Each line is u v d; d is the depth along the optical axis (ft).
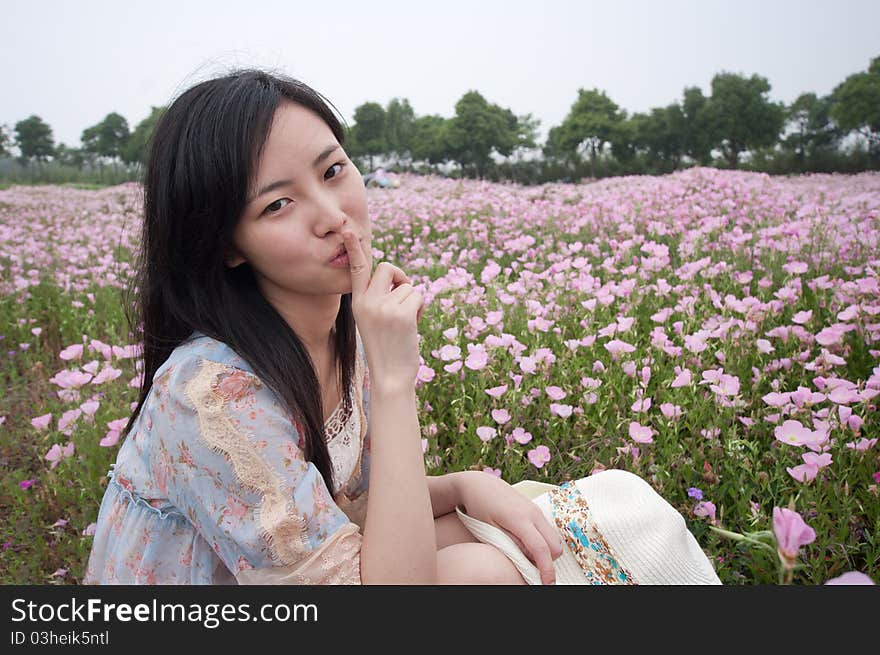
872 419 7.73
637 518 4.83
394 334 4.33
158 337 4.61
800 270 11.50
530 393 8.86
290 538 4.01
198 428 4.01
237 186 3.99
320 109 4.35
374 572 4.17
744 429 8.25
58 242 25.99
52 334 14.99
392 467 4.25
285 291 4.61
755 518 6.12
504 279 13.61
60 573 7.01
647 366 8.58
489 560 4.74
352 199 4.37
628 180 33.88
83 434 8.96
